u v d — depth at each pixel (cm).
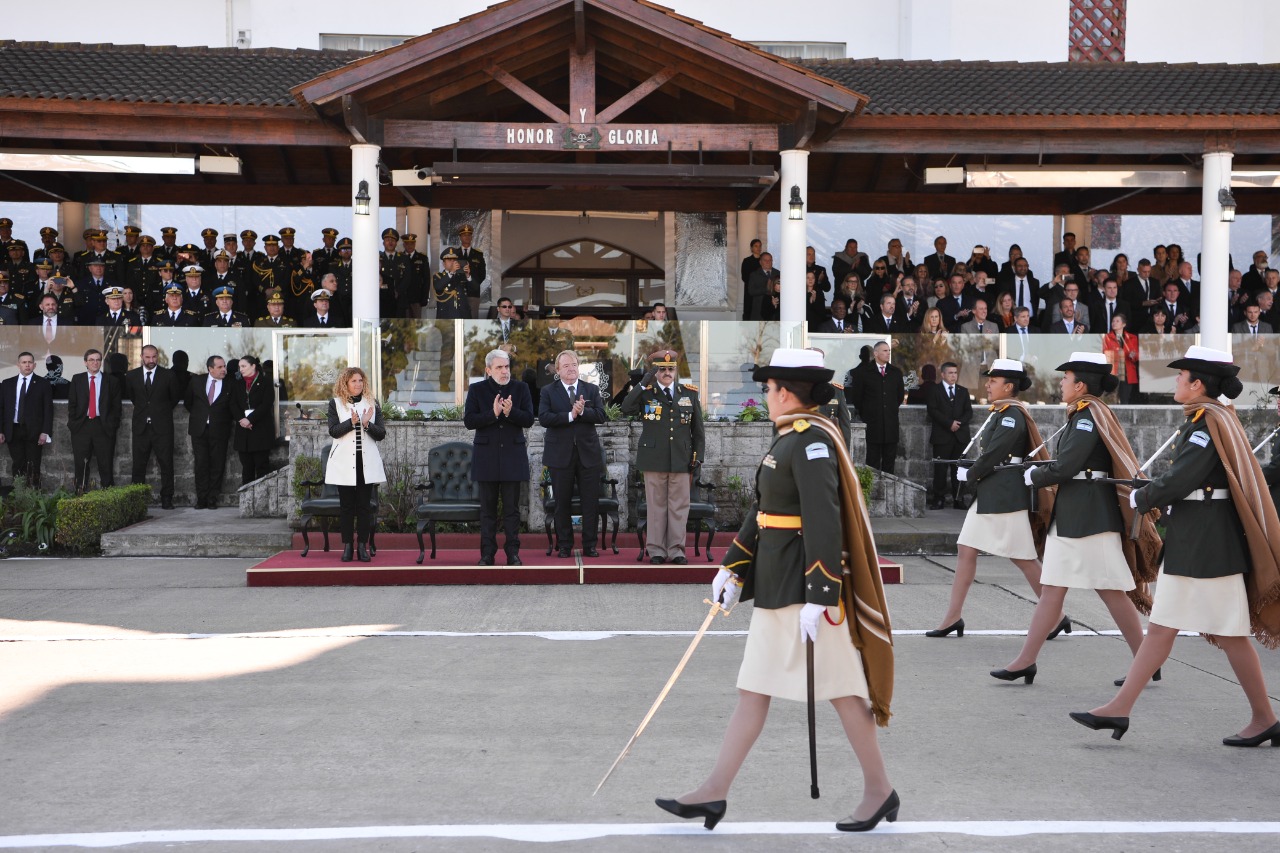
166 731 643
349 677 769
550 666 802
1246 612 621
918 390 1684
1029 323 1938
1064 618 908
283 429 1588
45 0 2411
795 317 1591
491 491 1177
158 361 1605
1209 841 486
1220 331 1659
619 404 1555
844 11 2492
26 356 1588
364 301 1562
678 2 2475
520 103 1791
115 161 1570
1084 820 511
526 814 516
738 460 1478
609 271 2311
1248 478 615
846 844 482
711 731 648
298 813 516
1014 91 1714
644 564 1184
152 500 1630
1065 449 752
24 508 1401
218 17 2419
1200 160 1678
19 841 482
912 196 2133
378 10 2403
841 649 492
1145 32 2503
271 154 1888
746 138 1574
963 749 619
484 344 1557
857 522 492
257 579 1141
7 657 827
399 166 1898
